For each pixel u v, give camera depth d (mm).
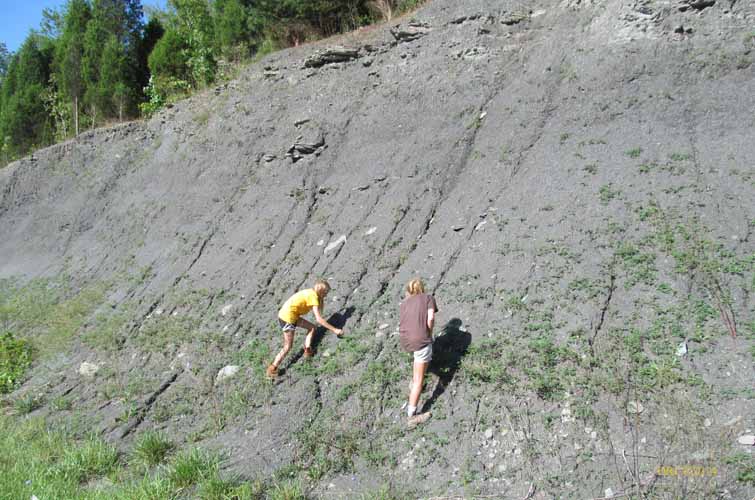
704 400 4812
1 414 7812
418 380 5527
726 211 6402
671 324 5500
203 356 7695
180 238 11055
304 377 6574
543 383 5281
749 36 7922
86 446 6320
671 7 8570
